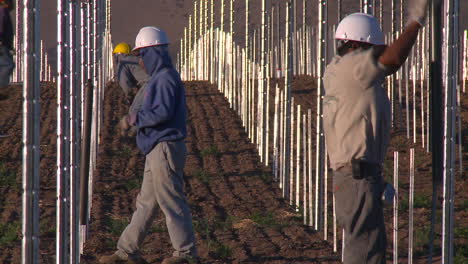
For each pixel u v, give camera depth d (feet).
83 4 95.50
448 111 58.85
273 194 135.44
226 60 239.09
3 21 141.59
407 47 55.77
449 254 59.98
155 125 81.15
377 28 60.70
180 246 84.17
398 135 186.19
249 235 103.45
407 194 129.18
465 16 577.84
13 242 97.86
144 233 84.84
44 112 217.56
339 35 61.00
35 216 47.83
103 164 160.35
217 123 205.67
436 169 58.90
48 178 144.46
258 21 612.70
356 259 61.41
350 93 59.21
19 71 241.14
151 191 84.17
